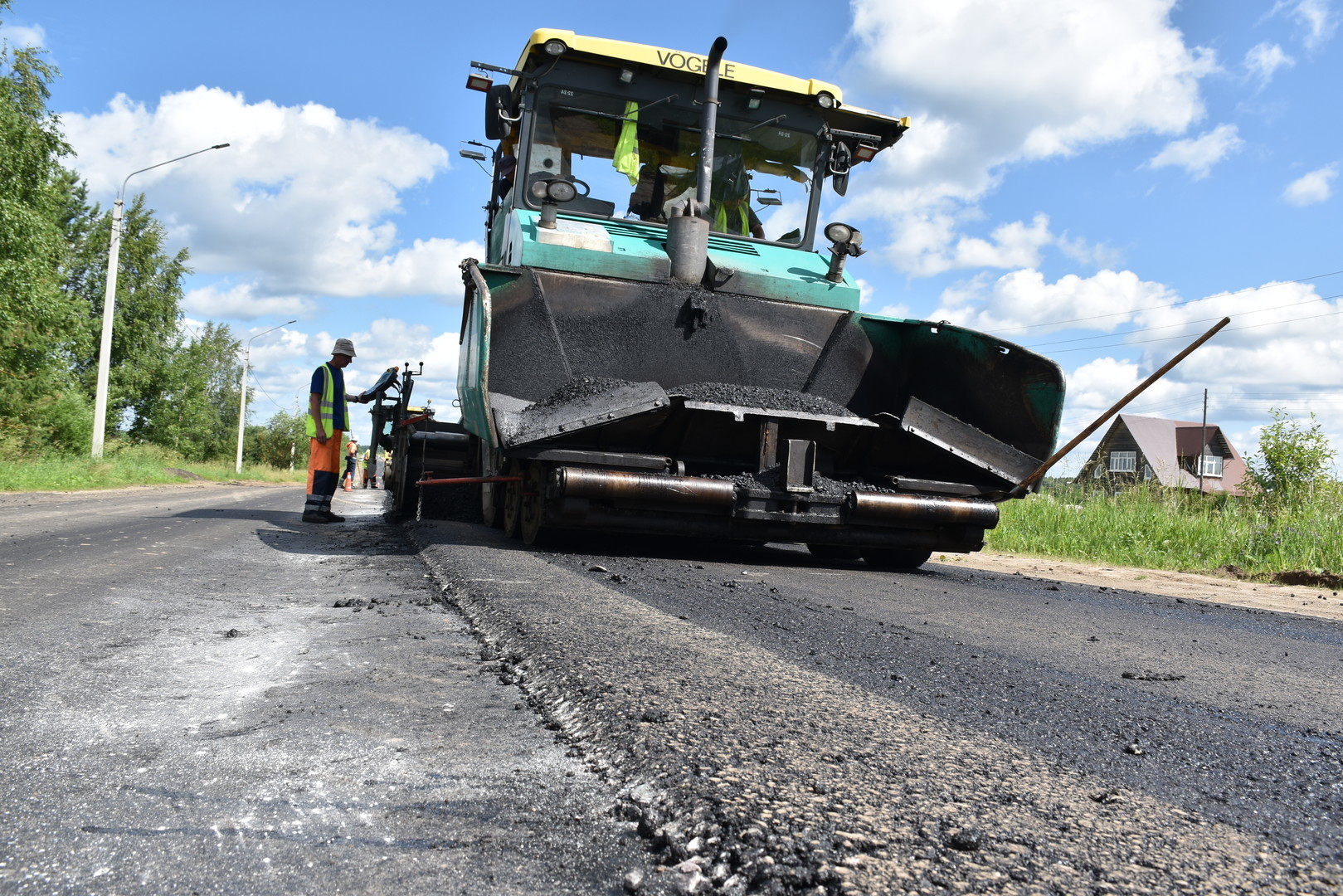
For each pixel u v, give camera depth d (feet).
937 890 3.64
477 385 18.66
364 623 10.34
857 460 21.21
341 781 5.05
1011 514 36.63
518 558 16.79
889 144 25.07
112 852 4.03
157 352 135.64
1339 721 7.25
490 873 3.90
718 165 23.44
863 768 5.15
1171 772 5.52
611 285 20.74
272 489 70.03
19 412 69.82
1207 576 28.02
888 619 11.97
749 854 3.93
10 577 13.19
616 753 5.39
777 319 21.94
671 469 19.61
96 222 131.85
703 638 9.21
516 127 23.36
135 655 8.26
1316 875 3.95
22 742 5.60
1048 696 7.53
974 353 21.33
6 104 62.39
